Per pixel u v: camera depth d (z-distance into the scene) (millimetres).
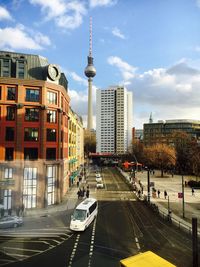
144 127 184000
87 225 33094
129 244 27109
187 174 100812
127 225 34500
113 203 49594
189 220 36688
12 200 42094
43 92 46000
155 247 26156
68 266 21875
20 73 46344
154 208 42562
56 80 49312
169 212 37094
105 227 33625
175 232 31328
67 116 60062
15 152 43594
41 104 45719
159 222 36031
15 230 32156
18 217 34844
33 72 48312
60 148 49656
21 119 44219
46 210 43000
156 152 97438
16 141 43656
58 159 48438
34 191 44312
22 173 43188
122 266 14977
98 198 54719
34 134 45375
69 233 31047
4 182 41812
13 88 44500
